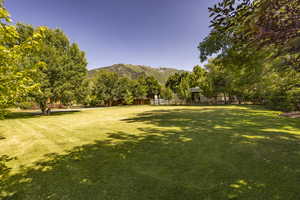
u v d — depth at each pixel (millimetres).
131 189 2498
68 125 9242
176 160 3533
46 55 15562
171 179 2746
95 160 3744
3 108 3506
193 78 32844
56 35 18875
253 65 2604
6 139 6188
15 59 3146
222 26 1985
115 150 4414
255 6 1580
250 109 13836
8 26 2840
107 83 31000
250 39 1928
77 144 5191
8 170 3320
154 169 3154
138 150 4324
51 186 2672
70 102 18453
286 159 3273
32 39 3250
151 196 2301
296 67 2475
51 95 15695
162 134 6062
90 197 2338
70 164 3561
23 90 3359
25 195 2441
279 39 1698
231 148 4105
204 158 3564
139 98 37250
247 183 2494
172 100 32812
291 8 1406
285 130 5805
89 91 20578
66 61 18078
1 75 2945
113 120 10969
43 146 5094
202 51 2652
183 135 5738
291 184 2389
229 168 3025
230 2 1692
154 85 41031
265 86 4883
